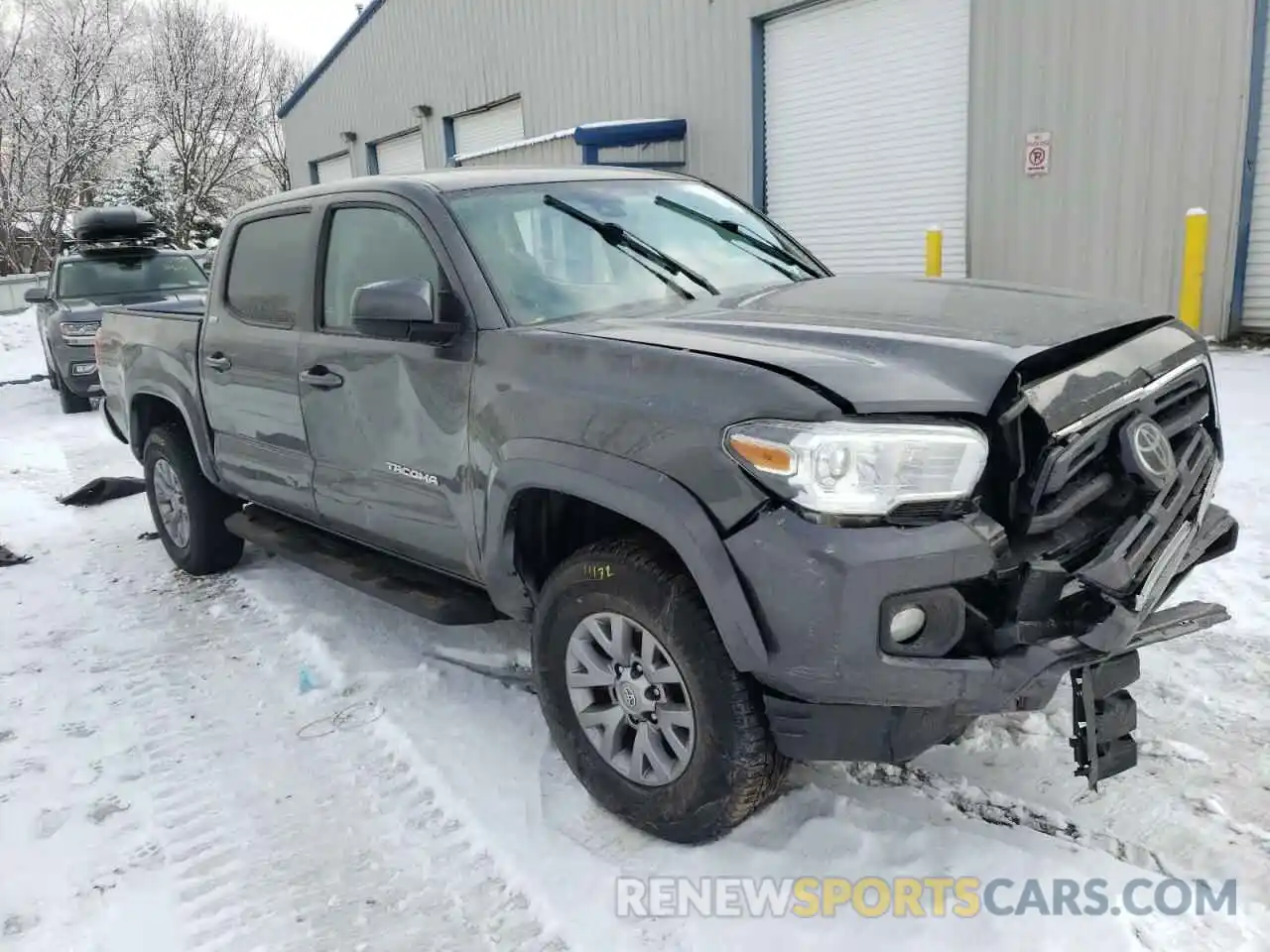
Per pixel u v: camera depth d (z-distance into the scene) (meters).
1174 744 2.98
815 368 2.32
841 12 11.52
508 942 2.45
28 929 2.60
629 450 2.50
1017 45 9.77
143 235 12.82
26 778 3.32
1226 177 8.62
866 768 3.00
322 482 3.84
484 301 3.06
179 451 4.99
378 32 21.22
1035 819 2.71
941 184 10.92
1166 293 9.19
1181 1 8.61
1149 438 2.48
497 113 18.27
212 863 2.82
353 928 2.53
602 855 2.71
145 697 3.86
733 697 2.45
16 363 16.16
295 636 4.31
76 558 5.72
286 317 3.98
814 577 2.17
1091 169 9.46
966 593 2.32
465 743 3.33
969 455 2.22
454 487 3.13
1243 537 4.42
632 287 3.32
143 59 36.19
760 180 12.84
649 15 13.88
